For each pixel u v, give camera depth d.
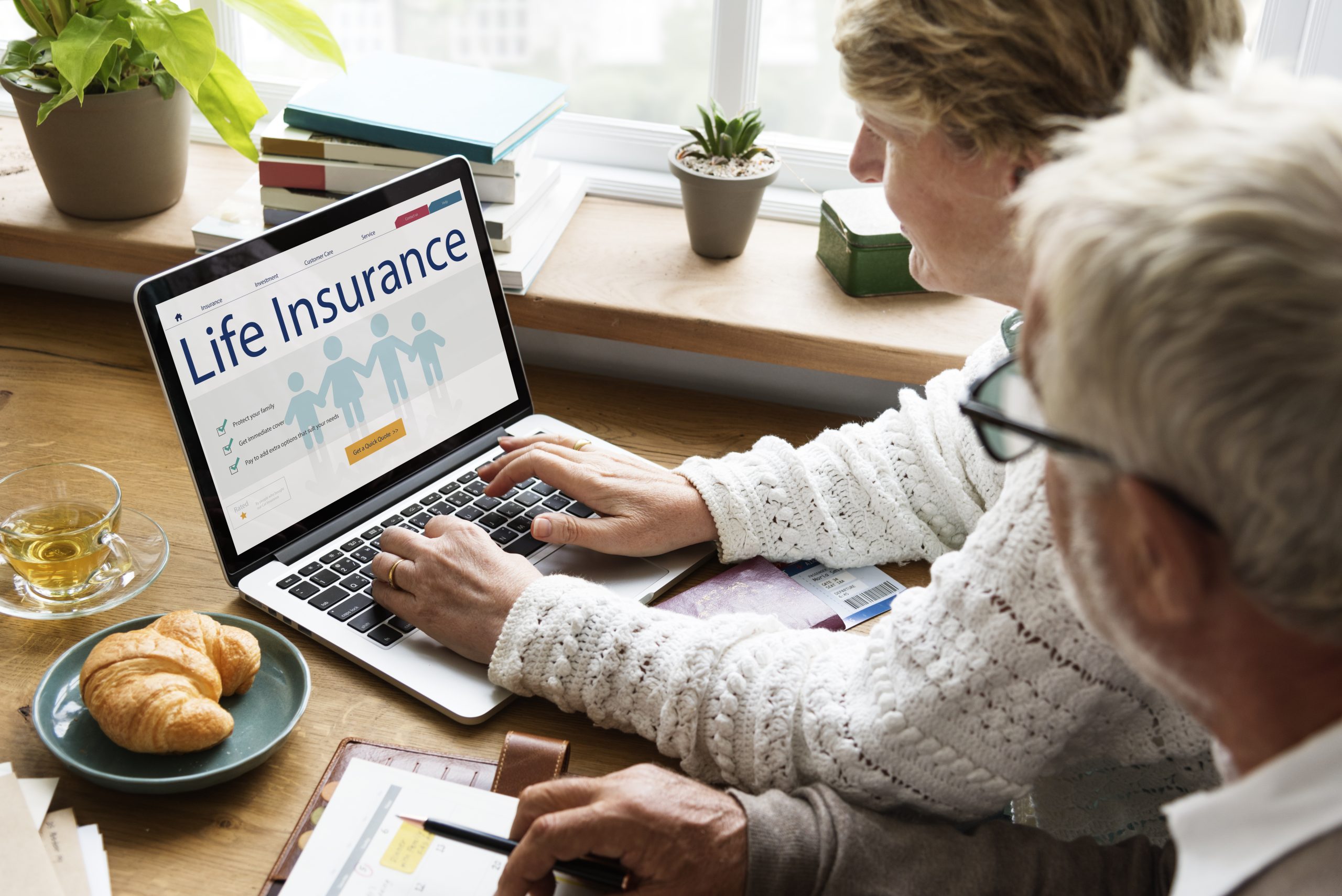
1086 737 0.71
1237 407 0.36
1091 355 0.39
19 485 0.91
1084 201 0.40
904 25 0.69
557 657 0.82
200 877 0.69
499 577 0.88
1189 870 0.44
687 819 0.67
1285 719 0.43
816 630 0.83
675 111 2.86
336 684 0.85
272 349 0.95
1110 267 0.38
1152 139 0.41
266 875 0.69
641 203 1.48
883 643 0.75
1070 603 0.60
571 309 1.23
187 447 0.89
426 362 1.08
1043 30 0.65
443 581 0.88
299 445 0.97
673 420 1.22
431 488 1.06
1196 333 0.36
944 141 0.73
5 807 0.69
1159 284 0.37
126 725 0.73
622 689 0.81
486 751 0.80
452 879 0.69
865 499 1.01
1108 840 0.78
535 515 1.03
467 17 2.60
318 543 0.97
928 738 0.70
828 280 1.32
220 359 0.92
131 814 0.73
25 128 1.24
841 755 0.72
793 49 2.36
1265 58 1.34
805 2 2.31
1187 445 0.38
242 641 0.81
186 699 0.75
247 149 1.24
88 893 0.66
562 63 2.75
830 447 1.03
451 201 1.09
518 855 0.66
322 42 1.25
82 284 1.36
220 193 1.40
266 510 0.94
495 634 0.85
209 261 0.91
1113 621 0.47
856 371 1.21
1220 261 0.36
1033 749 0.68
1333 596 0.38
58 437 1.09
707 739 0.78
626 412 1.22
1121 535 0.44
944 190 0.75
